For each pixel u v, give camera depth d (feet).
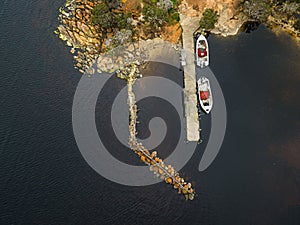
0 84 204.95
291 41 216.54
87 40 219.61
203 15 216.74
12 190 174.29
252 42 216.54
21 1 236.02
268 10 218.18
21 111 196.54
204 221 166.81
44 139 188.03
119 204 170.40
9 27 225.97
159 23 219.82
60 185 175.22
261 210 168.76
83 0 233.96
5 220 167.12
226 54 212.64
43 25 226.17
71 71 209.36
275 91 200.34
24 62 212.64
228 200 171.32
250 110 194.80
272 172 177.68
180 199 171.53
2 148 185.37
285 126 189.88
